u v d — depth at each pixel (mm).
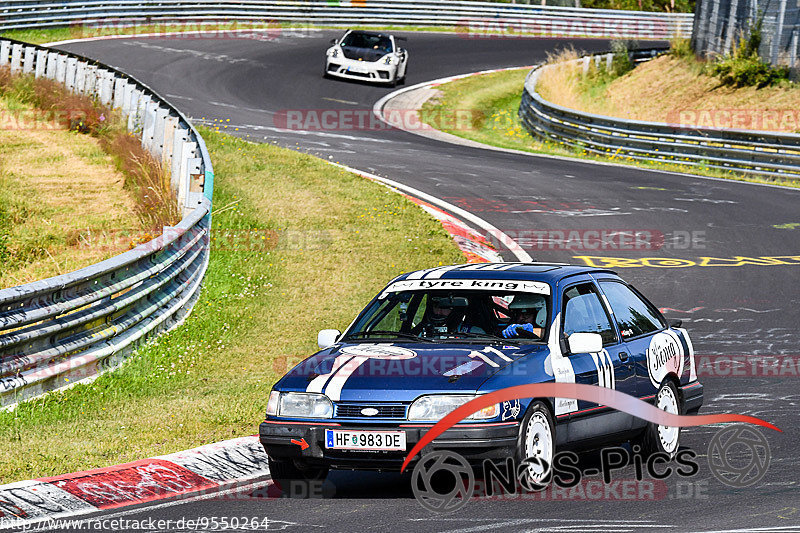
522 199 56719
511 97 101812
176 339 33188
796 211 54906
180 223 36312
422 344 20516
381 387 18531
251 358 32250
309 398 18781
